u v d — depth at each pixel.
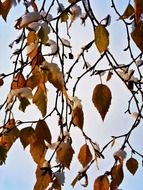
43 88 0.76
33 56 0.86
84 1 0.90
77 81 0.91
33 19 0.75
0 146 0.76
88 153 0.92
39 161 0.79
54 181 0.85
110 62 0.90
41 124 0.77
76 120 0.78
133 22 0.81
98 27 0.70
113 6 0.89
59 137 0.87
